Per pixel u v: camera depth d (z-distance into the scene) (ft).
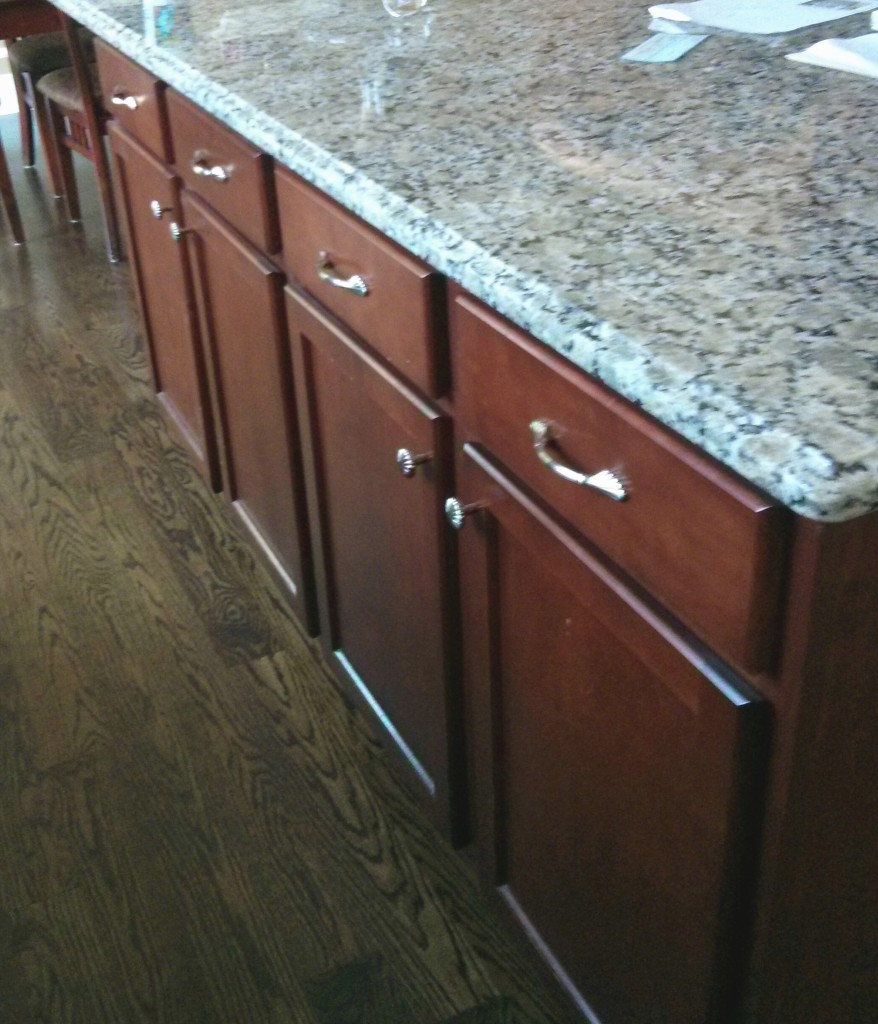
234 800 4.98
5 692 5.62
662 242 2.74
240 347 5.23
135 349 9.04
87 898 4.57
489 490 3.14
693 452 2.22
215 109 4.34
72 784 5.09
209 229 5.15
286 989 4.18
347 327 3.93
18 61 11.34
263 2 5.84
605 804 3.04
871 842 2.51
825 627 2.10
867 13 4.95
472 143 3.55
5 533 6.86
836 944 2.66
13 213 11.04
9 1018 4.12
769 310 2.38
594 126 3.65
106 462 7.55
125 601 6.23
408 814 4.88
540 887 3.67
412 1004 4.11
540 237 2.82
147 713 5.46
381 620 4.44
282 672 5.68
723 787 2.42
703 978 2.74
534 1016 4.05
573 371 2.57
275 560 5.77
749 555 2.10
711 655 2.37
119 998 4.18
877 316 2.33
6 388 8.52
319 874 4.62
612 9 5.34
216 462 6.48
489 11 5.41
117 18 5.65
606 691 2.86
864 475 1.87
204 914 4.48
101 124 10.14
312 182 3.62
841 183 3.06
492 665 3.49
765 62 4.32
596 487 2.52
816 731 2.24
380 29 5.14
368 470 4.09
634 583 2.59
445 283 3.13
